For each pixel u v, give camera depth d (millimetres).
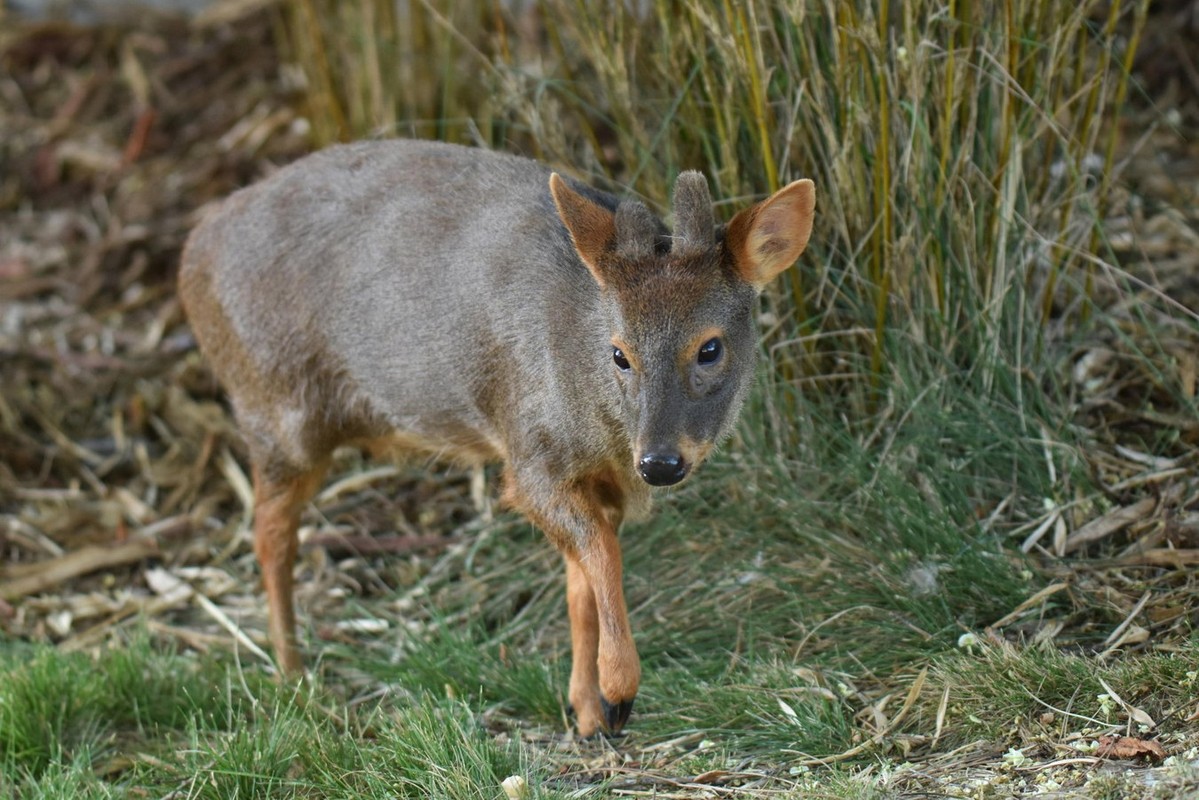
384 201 8688
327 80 12312
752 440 9625
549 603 9719
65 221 14516
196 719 8727
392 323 8586
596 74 11180
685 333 7367
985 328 9406
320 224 8820
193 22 16312
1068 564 8664
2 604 10352
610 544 7957
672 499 9742
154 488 11633
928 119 9297
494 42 11773
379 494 11312
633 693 7879
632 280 7449
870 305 9492
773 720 7762
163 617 10297
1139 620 8055
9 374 12664
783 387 9648
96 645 9945
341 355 8883
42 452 11984
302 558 10758
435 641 9516
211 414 12117
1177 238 11195
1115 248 10875
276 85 15352
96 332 13227
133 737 8672
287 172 9117
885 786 6832
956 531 8828
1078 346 10078
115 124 15469
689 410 7395
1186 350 10016
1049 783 6613
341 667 9461
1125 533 8875
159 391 12461
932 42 8828
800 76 9227
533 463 8102
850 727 7609
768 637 8758
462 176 8609
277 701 8312
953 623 8328
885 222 9148
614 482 8242
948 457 9508
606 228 7578
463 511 11055
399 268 8539
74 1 16750
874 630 8453
